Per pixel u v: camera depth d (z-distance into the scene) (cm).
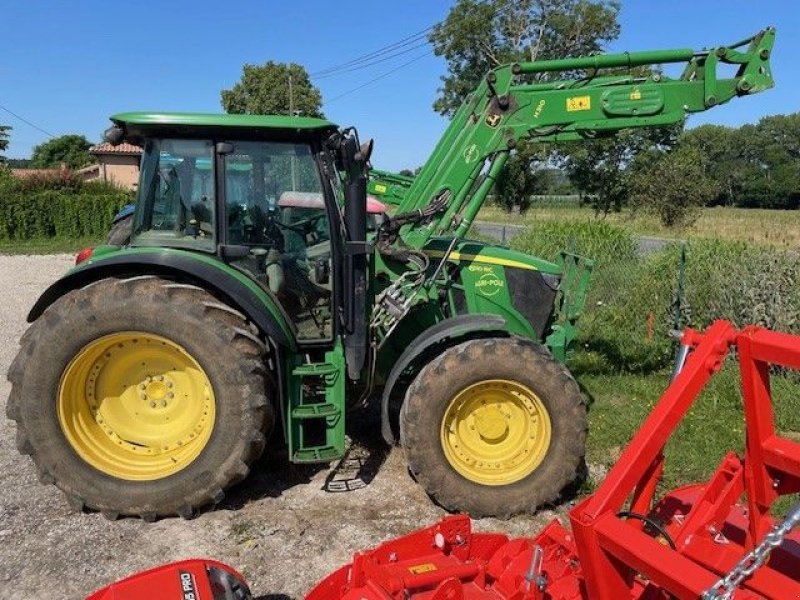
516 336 434
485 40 3891
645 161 3812
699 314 825
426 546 285
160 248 421
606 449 519
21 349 403
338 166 449
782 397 610
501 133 480
